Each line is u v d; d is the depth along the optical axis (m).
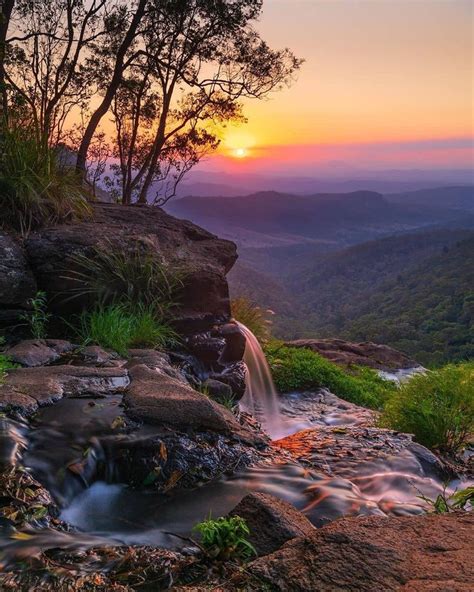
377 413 10.03
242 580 2.40
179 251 8.91
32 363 5.81
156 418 4.38
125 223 9.17
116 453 4.01
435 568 2.21
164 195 18.89
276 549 2.79
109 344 6.82
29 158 8.39
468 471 5.55
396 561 2.28
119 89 17.95
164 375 5.43
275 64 17.62
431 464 5.02
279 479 4.07
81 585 2.56
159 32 17.34
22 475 3.53
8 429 3.98
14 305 7.17
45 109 12.59
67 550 2.88
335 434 5.60
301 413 10.38
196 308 8.32
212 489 3.89
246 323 13.02
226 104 18.05
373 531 2.51
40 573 2.64
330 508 3.68
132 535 3.21
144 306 7.83
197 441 4.29
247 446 4.48
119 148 18.81
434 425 6.40
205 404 4.60
